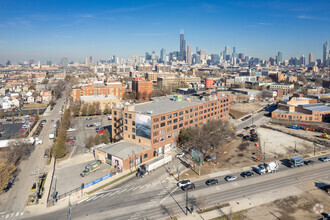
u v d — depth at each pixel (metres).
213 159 118.38
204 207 78.75
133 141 130.38
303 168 108.56
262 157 122.00
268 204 80.44
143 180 98.81
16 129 192.00
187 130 141.38
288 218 72.81
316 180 97.06
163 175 103.00
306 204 80.31
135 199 84.50
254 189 90.44
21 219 74.38
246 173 101.06
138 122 125.81
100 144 136.38
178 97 162.38
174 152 131.50
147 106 144.12
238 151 131.25
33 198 86.12
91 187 93.62
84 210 78.44
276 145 140.62
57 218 74.56
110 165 114.44
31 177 104.88
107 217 74.38
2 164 93.69
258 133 167.88
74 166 115.25
